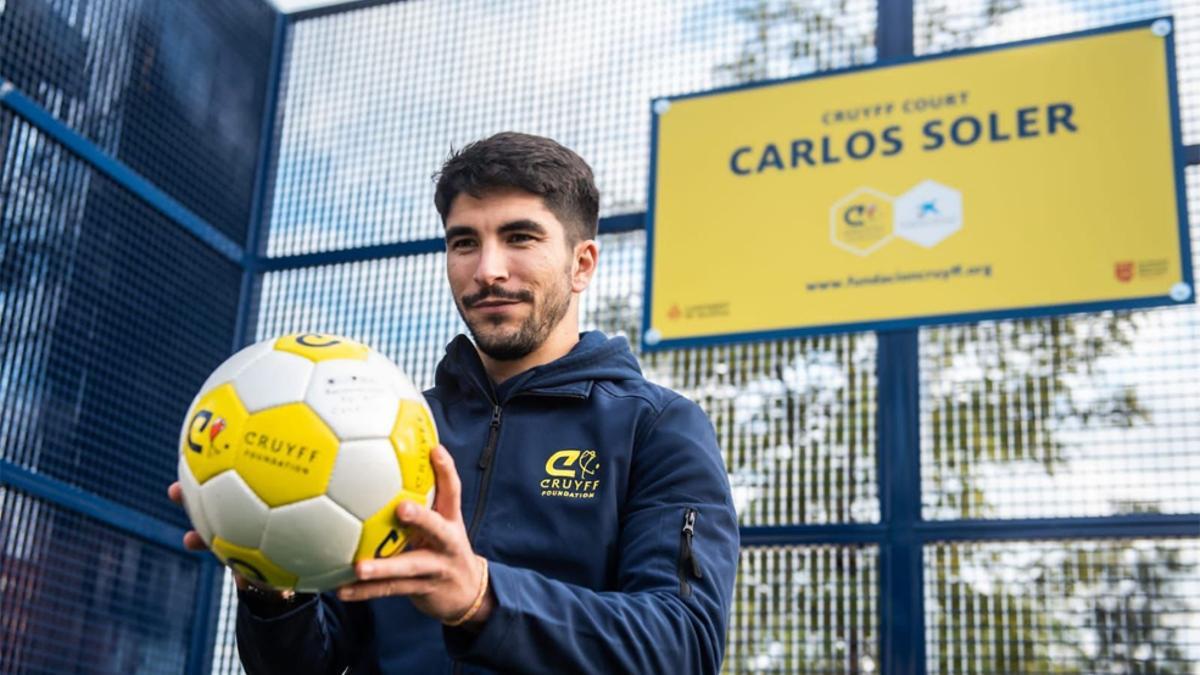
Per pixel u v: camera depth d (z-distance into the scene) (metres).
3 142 4.17
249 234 5.14
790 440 4.21
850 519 4.07
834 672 3.96
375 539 1.43
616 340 2.08
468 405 2.03
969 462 4.00
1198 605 3.66
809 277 4.25
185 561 4.66
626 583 1.77
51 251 4.28
